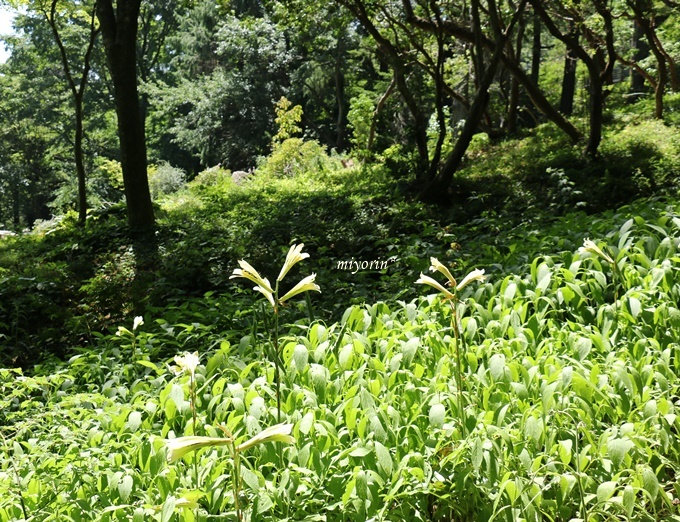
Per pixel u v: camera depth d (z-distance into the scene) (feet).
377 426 11.38
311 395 13.07
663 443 11.12
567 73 104.78
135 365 18.34
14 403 17.83
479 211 47.19
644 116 75.46
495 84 89.92
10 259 44.75
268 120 133.49
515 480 10.19
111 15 46.62
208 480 11.03
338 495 10.73
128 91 46.83
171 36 159.33
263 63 133.28
